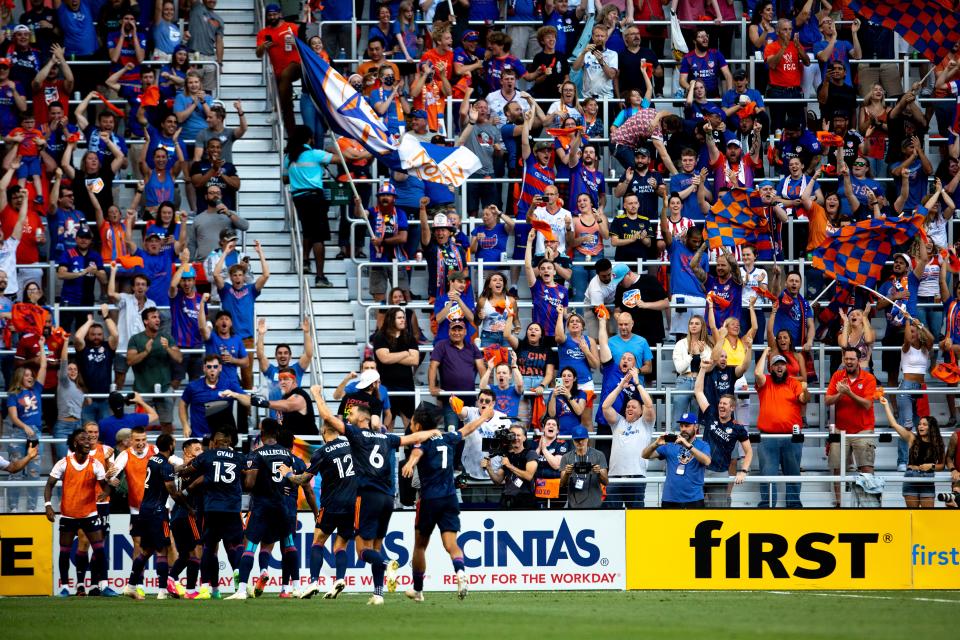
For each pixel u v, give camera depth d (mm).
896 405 66375
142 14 82812
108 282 68312
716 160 73938
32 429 62156
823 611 44000
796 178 74000
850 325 67500
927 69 86375
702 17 85188
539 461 59250
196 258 70688
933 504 59531
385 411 59906
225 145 73688
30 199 71375
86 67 79688
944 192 75438
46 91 76312
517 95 76688
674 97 83062
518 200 72875
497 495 61000
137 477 55719
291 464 49656
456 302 63219
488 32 82750
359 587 57719
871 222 67750
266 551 50312
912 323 66750
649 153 74438
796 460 62438
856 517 58438
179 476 50844
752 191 69938
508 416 62000
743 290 68125
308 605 46375
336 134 75625
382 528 46500
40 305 67438
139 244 74062
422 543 46594
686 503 59031
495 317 65188
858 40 84812
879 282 71625
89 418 63156
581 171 72188
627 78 78750
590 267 69750
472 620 39406
